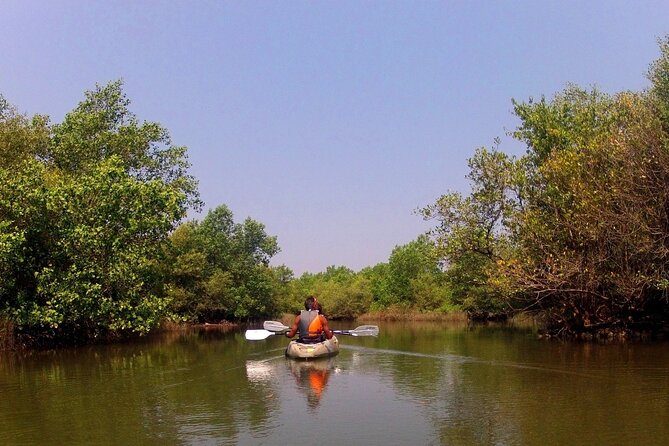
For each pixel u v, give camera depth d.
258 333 17.48
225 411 8.43
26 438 7.14
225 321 49.84
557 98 24.75
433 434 7.07
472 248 22.30
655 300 19.62
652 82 19.30
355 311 84.06
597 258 18.20
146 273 21.75
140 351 18.31
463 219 22.45
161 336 27.61
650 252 17.14
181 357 15.92
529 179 21.08
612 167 18.44
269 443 6.75
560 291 19.05
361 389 10.05
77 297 18.14
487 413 8.12
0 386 11.12
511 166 21.83
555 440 6.73
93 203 19.47
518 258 19.70
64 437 7.15
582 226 17.89
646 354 14.87
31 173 18.83
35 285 19.06
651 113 18.42
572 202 18.34
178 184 27.53
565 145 21.16
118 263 19.38
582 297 19.56
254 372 12.30
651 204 17.42
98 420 8.02
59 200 18.41
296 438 6.95
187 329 38.59
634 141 17.39
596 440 6.71
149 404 9.07
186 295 41.47
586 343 18.72
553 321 21.77
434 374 11.77
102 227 18.72
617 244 17.98
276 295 62.66
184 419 7.97
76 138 24.69
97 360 15.71
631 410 8.23
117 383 11.28
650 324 19.97
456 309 68.12
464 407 8.54
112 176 19.78
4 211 18.06
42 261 19.03
